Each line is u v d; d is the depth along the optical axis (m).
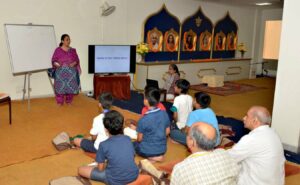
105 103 3.12
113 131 2.40
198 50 8.95
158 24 7.84
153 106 3.05
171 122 4.27
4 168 2.97
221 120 4.90
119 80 6.25
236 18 9.78
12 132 4.00
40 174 2.88
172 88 5.59
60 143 3.50
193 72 8.50
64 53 5.34
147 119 3.03
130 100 6.30
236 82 9.27
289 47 3.59
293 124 3.65
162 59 8.12
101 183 2.61
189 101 3.88
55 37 5.71
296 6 3.49
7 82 5.67
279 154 2.09
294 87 3.60
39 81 6.07
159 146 3.09
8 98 4.22
